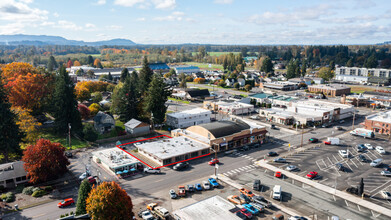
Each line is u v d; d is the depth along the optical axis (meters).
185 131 100.56
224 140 88.38
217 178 69.31
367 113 141.00
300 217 51.44
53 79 124.06
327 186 65.25
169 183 67.00
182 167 75.19
